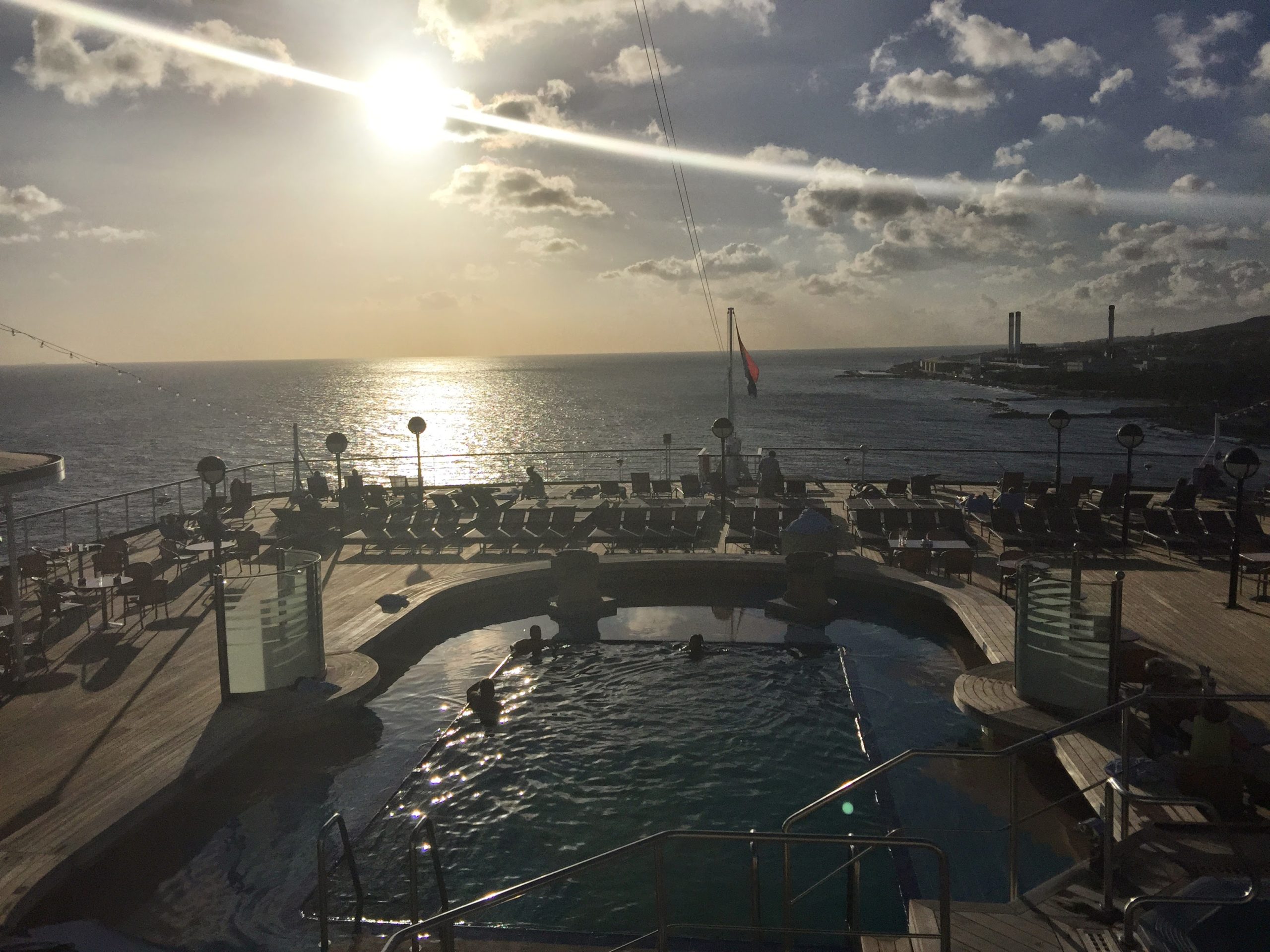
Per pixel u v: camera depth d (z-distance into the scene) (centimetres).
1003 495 1800
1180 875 575
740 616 1390
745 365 2484
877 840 468
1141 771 711
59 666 1065
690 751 926
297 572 974
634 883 693
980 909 555
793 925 638
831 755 915
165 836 759
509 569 1528
